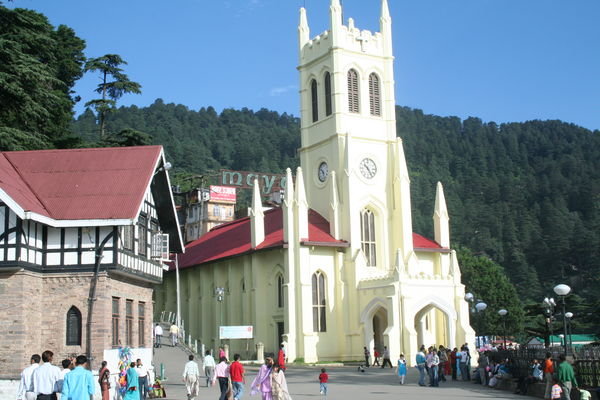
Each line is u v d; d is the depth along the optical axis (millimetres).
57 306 38156
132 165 42125
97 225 38094
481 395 38719
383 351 73125
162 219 47969
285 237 73125
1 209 36531
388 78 84000
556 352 40719
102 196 39844
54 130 70688
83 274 38281
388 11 85938
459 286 71812
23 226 36531
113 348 39469
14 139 51688
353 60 82375
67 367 23688
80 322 37969
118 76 86938
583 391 30312
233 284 81750
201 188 137875
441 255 81625
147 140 77375
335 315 74625
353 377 54156
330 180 78875
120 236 39250
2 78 50000
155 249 45750
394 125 83125
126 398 31359
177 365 57188
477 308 58750
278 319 75562
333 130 80500
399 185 80562
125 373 35125
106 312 38125
